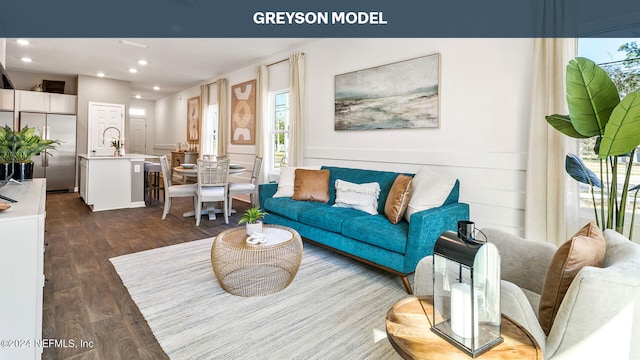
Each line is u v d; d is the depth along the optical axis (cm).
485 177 299
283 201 358
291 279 247
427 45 340
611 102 177
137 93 941
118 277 257
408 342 105
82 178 580
